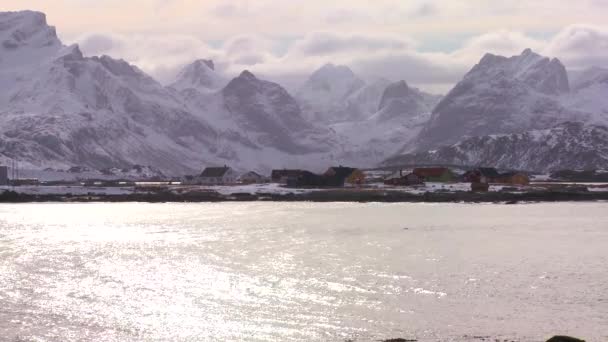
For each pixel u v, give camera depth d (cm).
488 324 6644
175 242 12325
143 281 8594
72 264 9862
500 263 9775
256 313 7094
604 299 7550
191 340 6297
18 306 7381
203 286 8281
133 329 6612
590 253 10731
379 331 6469
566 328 6506
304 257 10388
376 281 8506
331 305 7362
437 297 7675
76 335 6425
